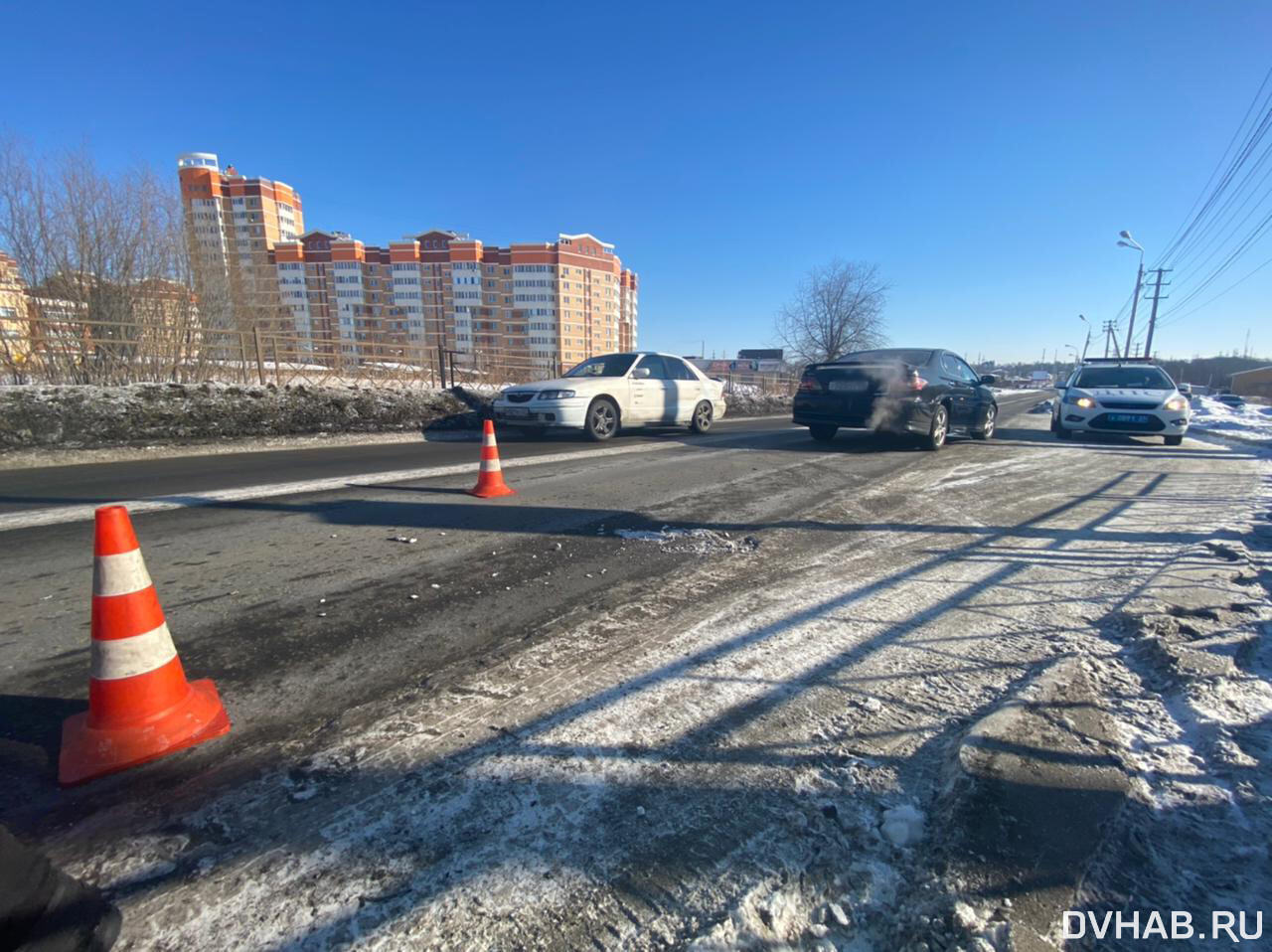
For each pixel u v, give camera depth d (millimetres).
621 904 1332
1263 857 1451
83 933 1194
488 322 73312
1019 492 5754
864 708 2092
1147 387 10906
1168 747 1843
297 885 1373
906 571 3480
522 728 1965
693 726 1979
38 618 2777
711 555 3762
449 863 1439
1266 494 5711
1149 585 3205
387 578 3301
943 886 1361
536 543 3980
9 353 8328
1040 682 2188
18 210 10102
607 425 9805
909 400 8008
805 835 1529
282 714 2035
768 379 26625
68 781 1688
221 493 5348
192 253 12617
